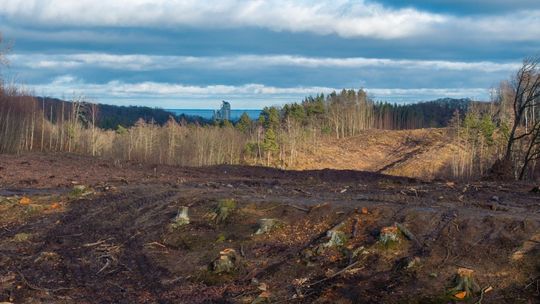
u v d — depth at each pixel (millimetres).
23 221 11367
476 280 6672
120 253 9289
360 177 17312
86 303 7547
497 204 8867
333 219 8836
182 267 8414
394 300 6527
